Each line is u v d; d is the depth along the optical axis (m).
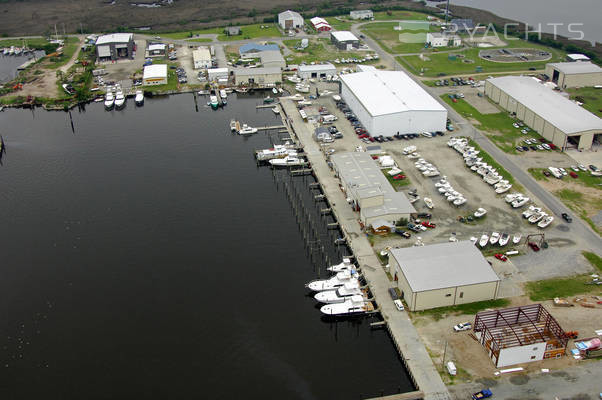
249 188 141.62
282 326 96.50
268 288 105.62
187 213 130.75
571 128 153.00
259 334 94.69
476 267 98.88
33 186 144.12
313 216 128.62
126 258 114.94
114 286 106.69
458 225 120.06
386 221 119.44
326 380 85.50
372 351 91.06
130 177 148.12
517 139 160.88
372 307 97.94
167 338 93.81
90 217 129.75
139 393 83.44
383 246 114.06
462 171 143.38
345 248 117.00
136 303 102.06
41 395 83.69
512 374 82.31
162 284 106.94
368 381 85.06
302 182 144.12
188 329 95.75
